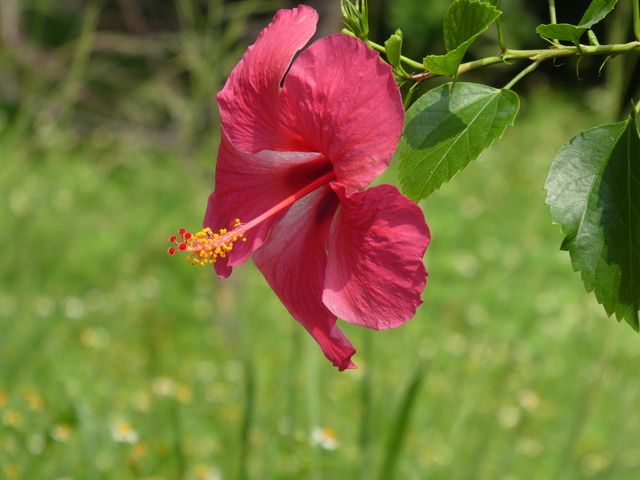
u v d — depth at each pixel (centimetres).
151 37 234
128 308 230
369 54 52
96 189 301
